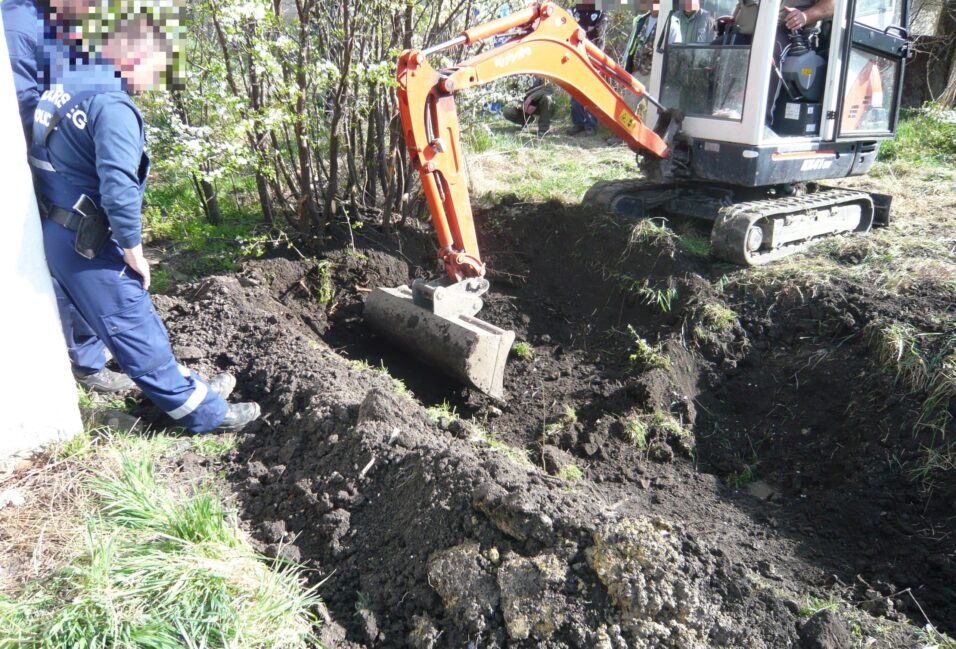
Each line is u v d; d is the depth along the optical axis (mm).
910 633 2730
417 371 5051
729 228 5418
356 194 6176
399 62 4410
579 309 5699
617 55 10250
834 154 6121
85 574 2416
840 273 5289
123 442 3236
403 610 2625
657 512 3838
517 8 6273
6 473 2914
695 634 2371
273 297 5293
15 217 2791
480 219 6645
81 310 3029
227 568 2576
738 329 5035
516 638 2439
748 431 4574
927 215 6805
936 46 11172
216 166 5836
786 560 3416
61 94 2770
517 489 2803
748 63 5445
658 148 5859
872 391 4293
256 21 4613
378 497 3012
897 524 3582
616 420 4527
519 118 9773
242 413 3551
